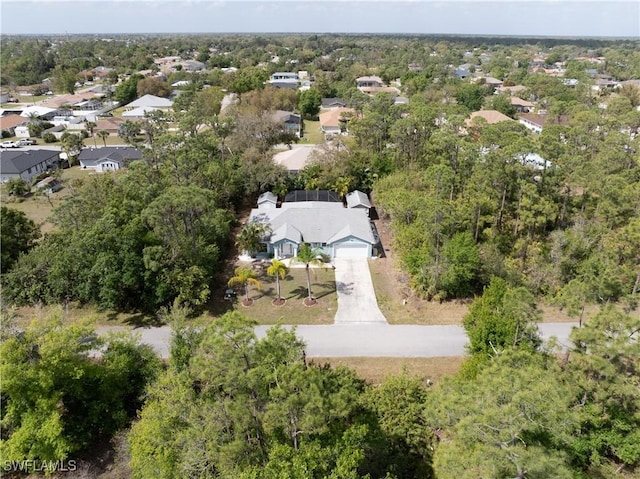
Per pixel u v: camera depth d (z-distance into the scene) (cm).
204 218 4303
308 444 1944
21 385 2444
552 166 4500
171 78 15575
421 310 3838
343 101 12456
